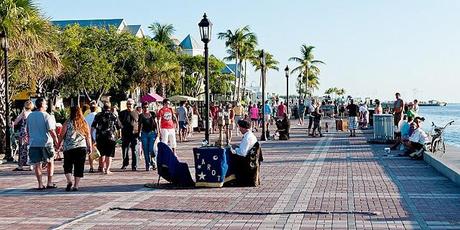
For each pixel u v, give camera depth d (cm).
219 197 1154
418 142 1883
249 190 1241
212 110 3747
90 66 4250
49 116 1295
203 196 1170
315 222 901
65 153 1262
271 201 1099
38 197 1177
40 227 889
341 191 1208
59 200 1138
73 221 923
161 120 1750
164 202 1102
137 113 1667
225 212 990
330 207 1025
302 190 1228
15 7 1962
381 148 2364
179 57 7088
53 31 2278
